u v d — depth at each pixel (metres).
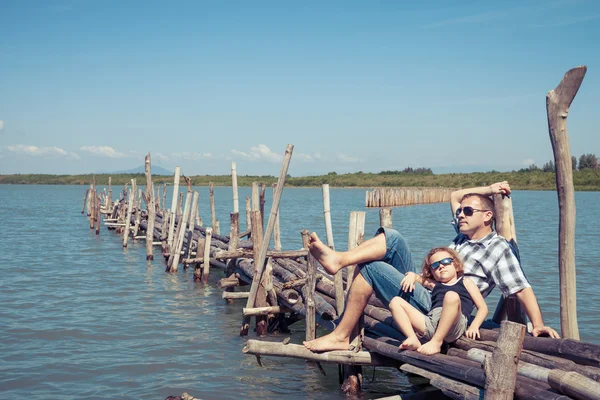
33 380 7.23
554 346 4.64
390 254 5.82
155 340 9.18
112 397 6.65
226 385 7.06
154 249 22.66
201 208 56.09
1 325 10.03
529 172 113.31
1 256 19.97
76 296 12.86
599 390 3.68
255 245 10.07
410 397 5.55
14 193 107.12
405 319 5.47
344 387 6.84
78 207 56.19
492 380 4.05
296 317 10.04
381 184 122.31
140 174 184.62
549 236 26.48
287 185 154.50
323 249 5.61
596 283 13.88
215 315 11.10
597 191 103.88
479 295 5.42
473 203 5.93
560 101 5.31
